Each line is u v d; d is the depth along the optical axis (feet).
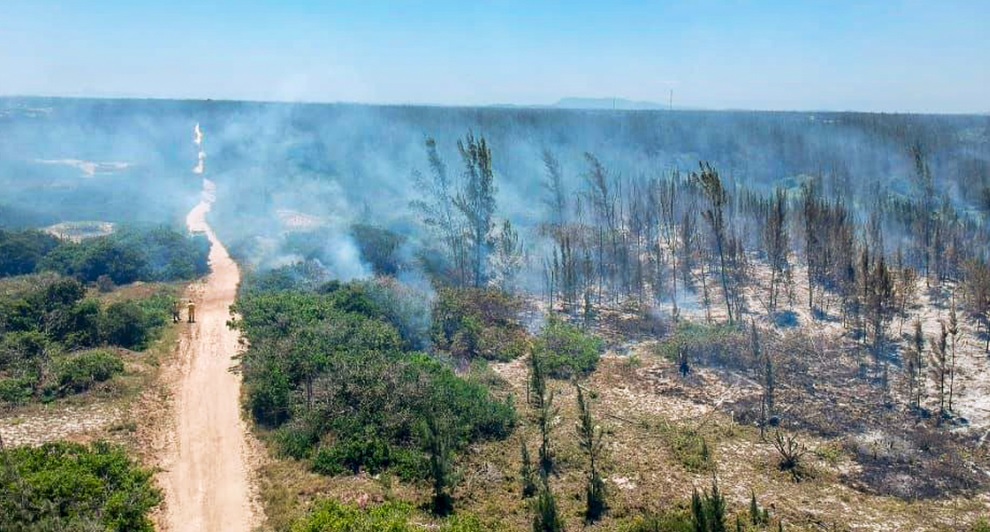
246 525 71.87
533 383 93.50
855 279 146.92
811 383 113.80
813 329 138.62
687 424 100.53
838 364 120.98
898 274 158.30
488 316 142.72
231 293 156.46
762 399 104.53
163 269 170.60
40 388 95.55
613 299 163.32
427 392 96.27
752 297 159.53
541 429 93.25
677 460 89.35
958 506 79.00
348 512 68.33
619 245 186.91
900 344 129.18
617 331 141.69
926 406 104.94
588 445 82.33
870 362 121.90
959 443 94.07
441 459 76.84
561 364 121.29
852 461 89.76
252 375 103.81
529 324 144.25
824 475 85.81
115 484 71.36
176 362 114.42
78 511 64.75
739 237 188.85
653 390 112.98
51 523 59.88
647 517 73.00
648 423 100.01
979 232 183.21
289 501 74.69
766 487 82.94
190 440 89.40
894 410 103.91
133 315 120.47
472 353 126.62
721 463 88.94
